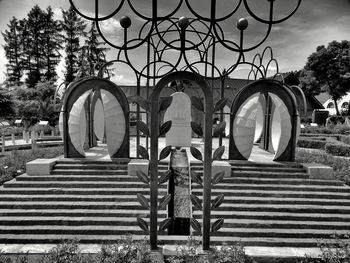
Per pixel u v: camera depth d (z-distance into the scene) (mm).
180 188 9312
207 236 5312
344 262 4895
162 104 5125
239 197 8859
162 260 5137
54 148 15453
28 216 8047
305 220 8078
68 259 4562
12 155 13578
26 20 52812
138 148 5266
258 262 6590
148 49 10930
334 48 44281
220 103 5105
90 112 14461
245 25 5664
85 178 9539
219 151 5227
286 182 9570
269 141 13914
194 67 15086
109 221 7797
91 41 44031
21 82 53750
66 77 51375
